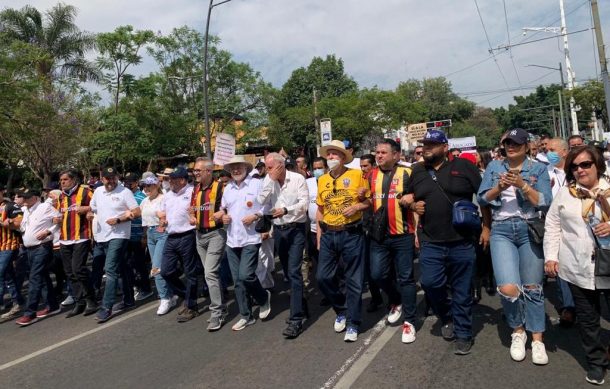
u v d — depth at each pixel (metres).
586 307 3.60
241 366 4.54
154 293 8.13
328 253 5.03
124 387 4.34
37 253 6.94
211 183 6.00
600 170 3.61
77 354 5.38
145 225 7.42
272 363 4.54
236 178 5.64
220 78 25.66
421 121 37.47
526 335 4.39
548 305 5.67
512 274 4.02
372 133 35.34
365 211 5.00
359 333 5.16
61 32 24.88
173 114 23.77
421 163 4.54
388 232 4.91
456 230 4.24
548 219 3.85
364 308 6.12
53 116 16.75
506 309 4.21
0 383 4.72
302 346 4.92
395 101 32.03
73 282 7.09
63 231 6.98
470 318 4.37
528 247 4.05
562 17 29.61
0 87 13.01
